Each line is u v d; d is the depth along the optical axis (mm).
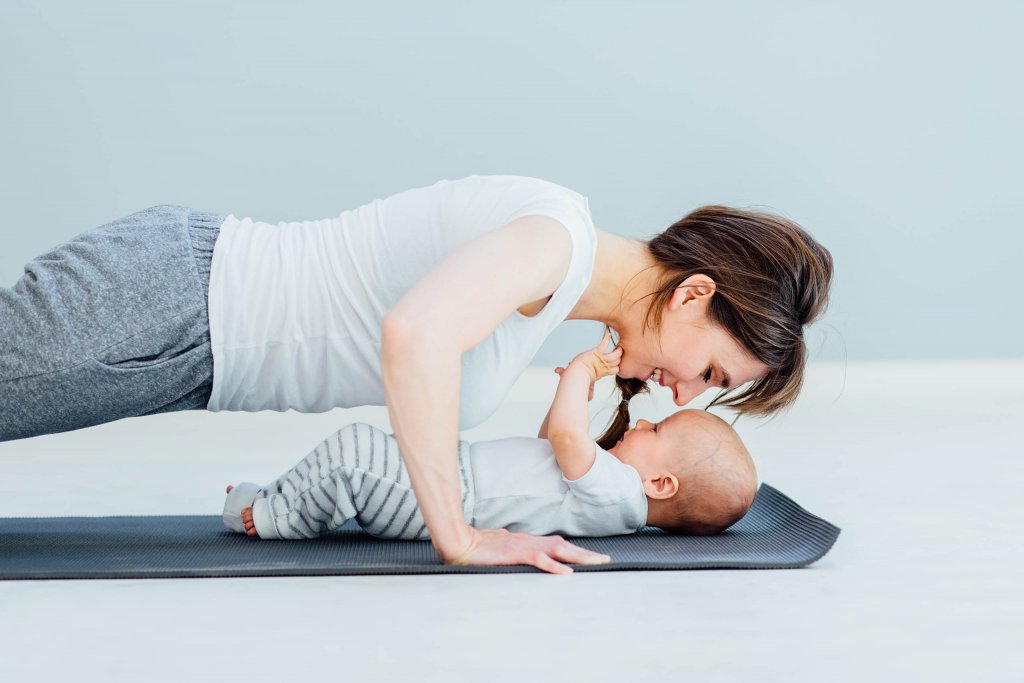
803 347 2109
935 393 5734
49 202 7016
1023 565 1908
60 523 2322
